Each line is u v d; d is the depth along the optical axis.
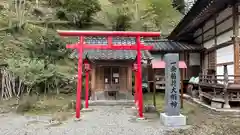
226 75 9.16
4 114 9.88
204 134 6.16
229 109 9.02
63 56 18.20
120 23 24.45
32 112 10.22
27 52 16.47
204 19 14.04
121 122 7.97
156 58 16.86
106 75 13.26
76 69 17.88
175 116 7.36
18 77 14.21
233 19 10.46
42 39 17.58
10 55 15.69
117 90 13.03
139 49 8.66
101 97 13.10
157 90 16.67
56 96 14.39
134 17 26.03
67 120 8.43
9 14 20.89
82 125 7.53
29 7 25.30
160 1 30.16
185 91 16.23
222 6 11.23
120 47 8.65
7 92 14.08
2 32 19.14
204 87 11.62
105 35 8.55
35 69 13.61
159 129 6.86
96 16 25.30
